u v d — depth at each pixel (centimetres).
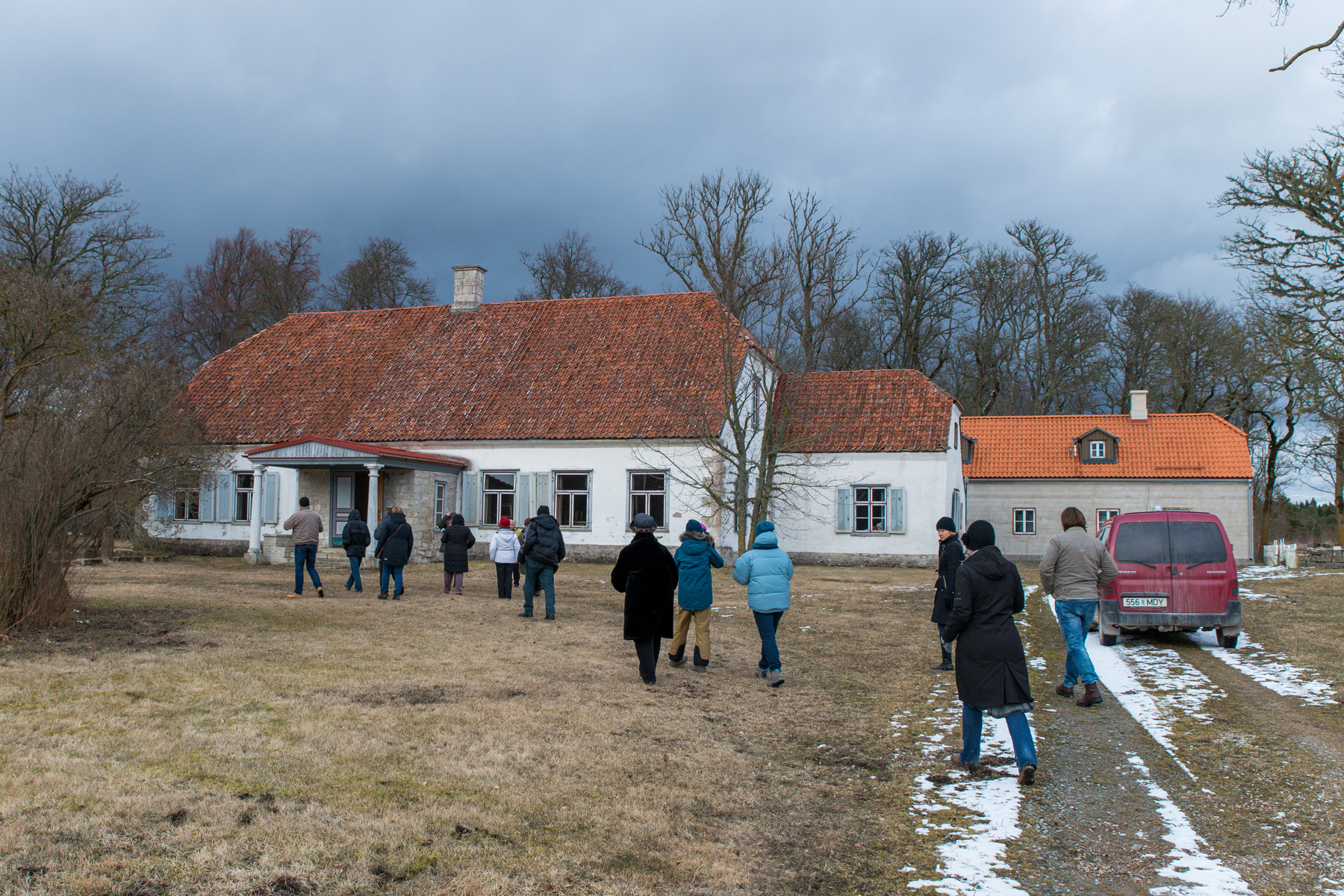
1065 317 4775
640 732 824
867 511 3150
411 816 580
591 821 601
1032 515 4078
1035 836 603
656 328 3136
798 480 3131
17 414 1416
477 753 728
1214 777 729
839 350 4950
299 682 939
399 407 3047
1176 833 608
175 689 877
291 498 2981
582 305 3312
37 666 943
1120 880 532
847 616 1677
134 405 1517
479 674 1034
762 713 930
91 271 2802
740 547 2672
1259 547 4381
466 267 3419
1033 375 4906
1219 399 4653
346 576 2239
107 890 456
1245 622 1627
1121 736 855
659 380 2927
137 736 714
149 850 507
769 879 530
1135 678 1143
